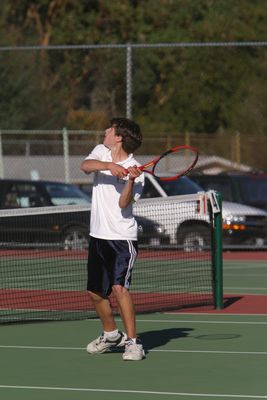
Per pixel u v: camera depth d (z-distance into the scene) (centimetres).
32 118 6875
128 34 9094
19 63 6912
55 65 7019
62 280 3231
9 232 4041
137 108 8325
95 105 6481
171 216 4016
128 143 1830
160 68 8400
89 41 9056
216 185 4684
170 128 8325
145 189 4338
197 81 8406
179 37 9038
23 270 3478
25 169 6012
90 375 1698
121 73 5103
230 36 9175
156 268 3597
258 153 6544
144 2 9244
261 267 3756
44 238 4062
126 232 1816
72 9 9125
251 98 8169
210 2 9444
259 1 9550
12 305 2625
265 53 8350
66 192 4456
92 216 1836
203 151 6338
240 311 2498
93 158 1830
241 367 1759
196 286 3072
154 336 2102
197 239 4091
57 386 1612
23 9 9250
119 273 1817
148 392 1563
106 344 1886
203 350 1928
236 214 4384
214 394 1545
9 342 2038
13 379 1670
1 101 6819
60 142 5375
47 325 2272
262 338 2072
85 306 2602
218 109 8406
